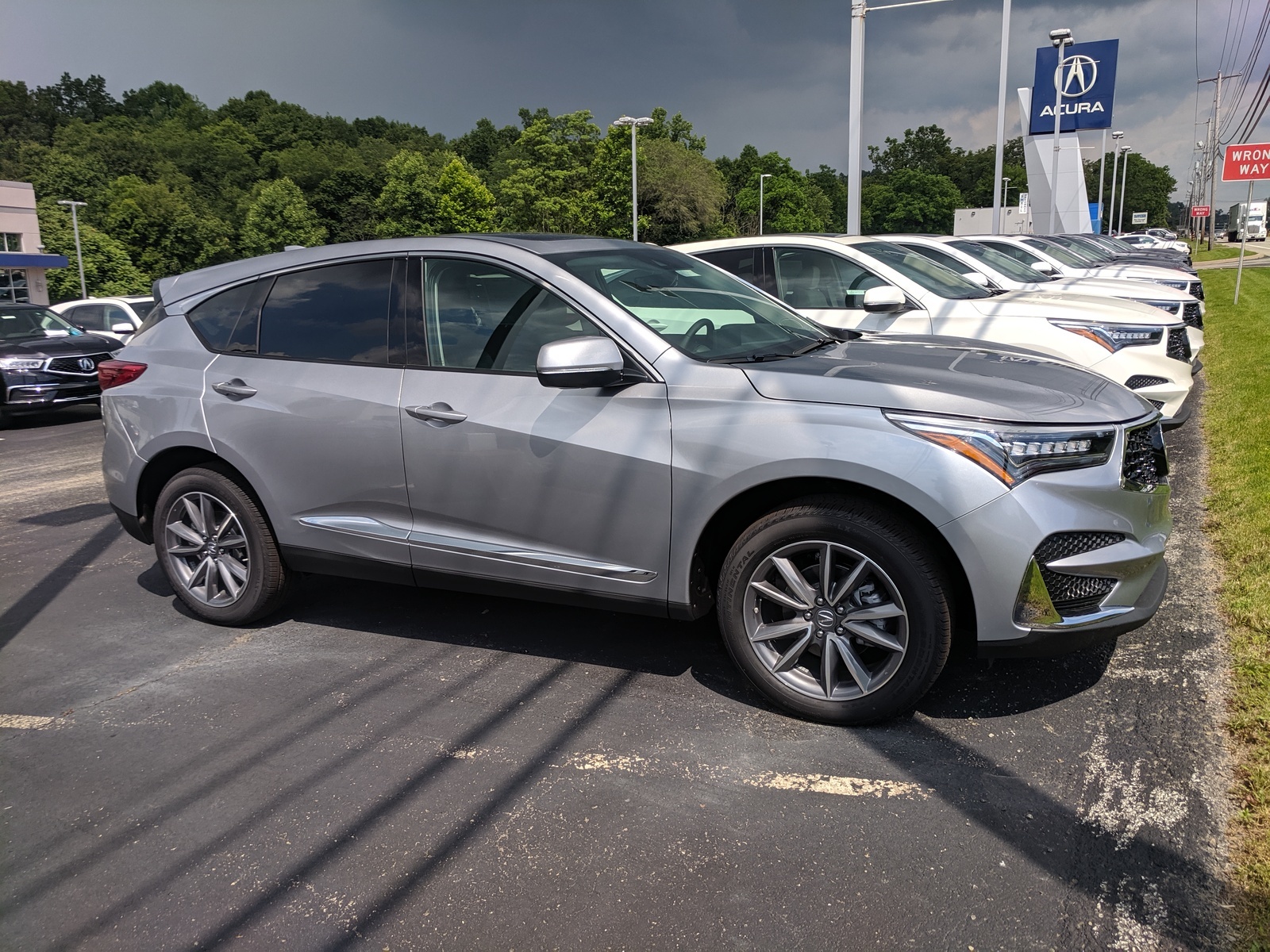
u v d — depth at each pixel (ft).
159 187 289.74
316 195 369.30
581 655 12.52
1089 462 9.35
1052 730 9.99
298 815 8.99
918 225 406.82
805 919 7.26
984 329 20.93
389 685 11.82
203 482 13.61
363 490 12.35
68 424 39.42
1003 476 9.13
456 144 550.77
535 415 11.03
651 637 13.05
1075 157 115.34
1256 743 9.33
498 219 306.55
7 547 19.19
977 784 9.04
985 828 8.33
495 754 9.99
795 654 10.38
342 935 7.30
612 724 10.55
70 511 22.45
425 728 10.64
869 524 9.61
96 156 333.21
